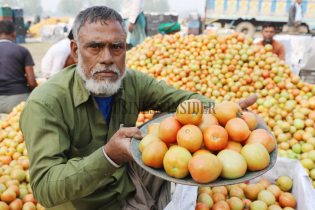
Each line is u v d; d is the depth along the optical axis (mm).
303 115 3256
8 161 2676
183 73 3738
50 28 16797
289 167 2230
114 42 1510
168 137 1352
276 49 5203
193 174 1127
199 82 3787
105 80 1558
